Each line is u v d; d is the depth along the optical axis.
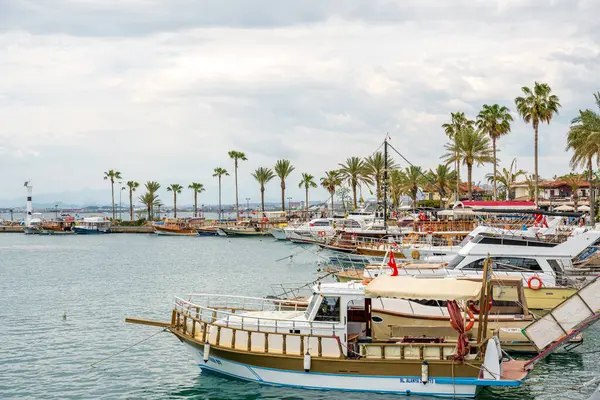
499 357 22.02
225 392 23.39
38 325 36.34
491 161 85.88
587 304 23.77
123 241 127.00
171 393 23.62
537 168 79.19
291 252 88.62
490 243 34.75
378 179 110.06
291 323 23.70
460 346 21.89
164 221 165.75
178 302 27.97
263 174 157.75
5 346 31.17
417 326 24.75
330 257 60.72
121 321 37.44
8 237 150.25
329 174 144.50
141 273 64.50
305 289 47.06
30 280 59.34
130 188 198.12
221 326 24.42
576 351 28.16
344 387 22.73
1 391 24.19
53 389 24.39
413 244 54.50
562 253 33.97
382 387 22.41
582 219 76.06
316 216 135.88
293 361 23.16
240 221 142.50
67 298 46.97
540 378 24.59
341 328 23.12
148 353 29.59
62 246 113.88
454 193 114.06
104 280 58.66
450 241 54.53
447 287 22.44
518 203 60.69
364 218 86.25
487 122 89.75
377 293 22.31
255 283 54.59
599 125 62.12
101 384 24.94
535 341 24.14
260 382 23.84
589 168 67.56
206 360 24.25
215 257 83.44
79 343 31.72
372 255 54.34
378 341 23.50
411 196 126.25
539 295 31.80
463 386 21.78
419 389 22.08
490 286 22.89
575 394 22.81
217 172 181.00
